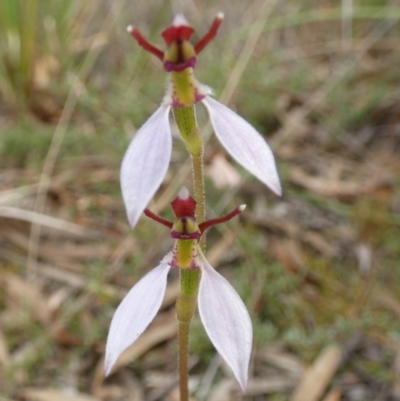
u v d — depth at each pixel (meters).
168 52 0.08
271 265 0.16
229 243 0.17
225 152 0.19
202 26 0.25
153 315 0.08
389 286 0.16
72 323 0.15
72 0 0.23
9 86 0.21
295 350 0.15
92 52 0.23
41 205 0.18
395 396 0.14
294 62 0.24
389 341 0.15
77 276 0.16
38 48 0.22
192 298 0.09
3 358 0.14
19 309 0.15
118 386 0.14
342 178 0.19
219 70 0.21
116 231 0.17
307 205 0.18
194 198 0.09
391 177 0.19
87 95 0.21
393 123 0.21
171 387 0.14
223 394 0.14
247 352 0.08
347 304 0.15
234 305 0.08
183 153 0.19
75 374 0.14
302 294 0.16
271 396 0.14
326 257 0.17
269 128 0.21
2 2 0.21
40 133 0.19
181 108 0.08
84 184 0.18
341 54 0.24
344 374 0.14
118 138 0.20
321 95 0.22
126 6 0.25
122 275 0.16
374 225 0.17
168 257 0.08
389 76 0.23
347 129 0.21
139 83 0.22
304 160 0.20
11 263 0.16
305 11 0.26
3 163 0.19
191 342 0.14
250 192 0.18
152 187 0.07
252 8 0.25
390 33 0.25
